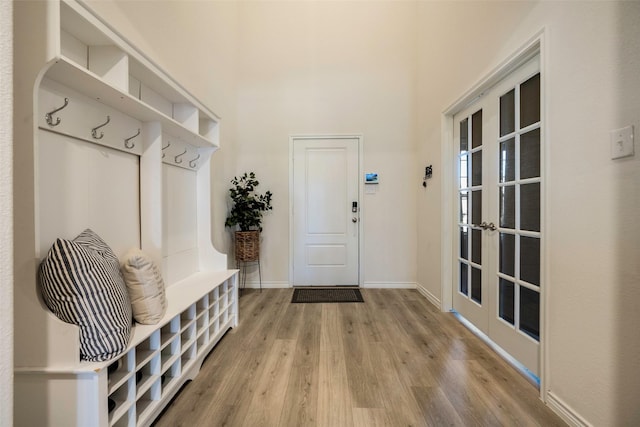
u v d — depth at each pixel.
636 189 0.99
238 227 3.38
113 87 1.15
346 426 1.25
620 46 1.04
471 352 1.90
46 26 0.87
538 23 1.44
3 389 0.58
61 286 0.94
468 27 2.15
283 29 3.46
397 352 1.90
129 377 1.08
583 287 1.20
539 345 1.52
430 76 2.96
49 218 1.09
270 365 1.75
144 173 1.60
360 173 3.46
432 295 2.92
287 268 3.50
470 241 2.31
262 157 3.49
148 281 1.30
